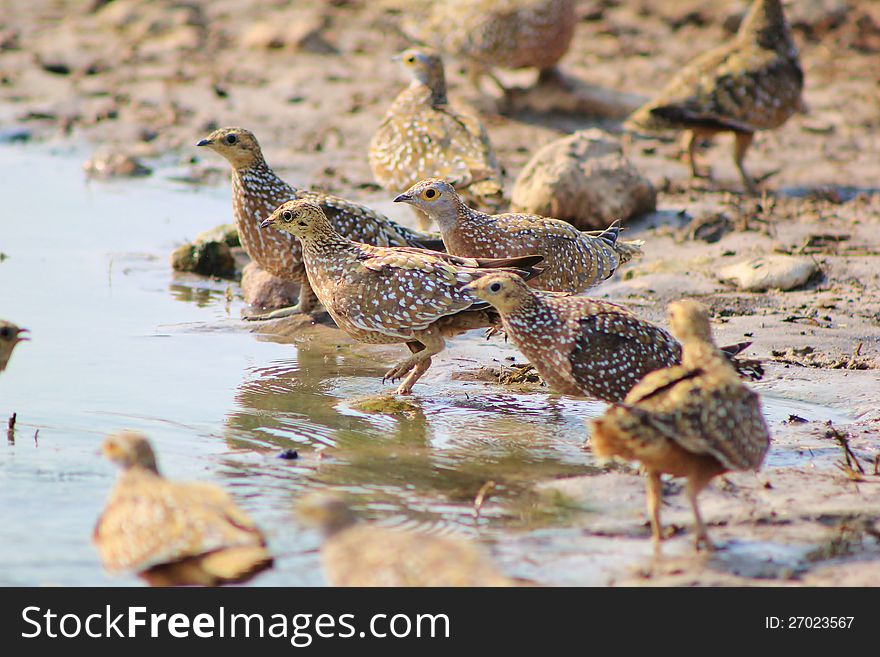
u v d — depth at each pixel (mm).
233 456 10195
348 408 11609
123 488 8109
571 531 8727
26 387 11812
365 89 25938
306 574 8062
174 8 30906
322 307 14648
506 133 22781
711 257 16438
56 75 26578
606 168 17781
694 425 7934
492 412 11586
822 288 15344
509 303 10711
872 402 11602
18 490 9258
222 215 19172
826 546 8477
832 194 19312
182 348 13359
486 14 22875
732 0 30688
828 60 27359
